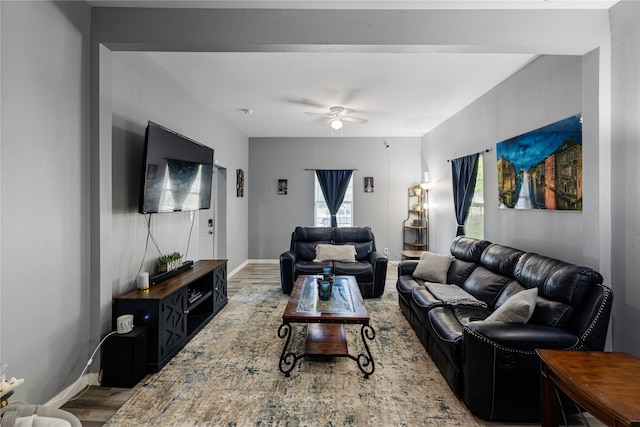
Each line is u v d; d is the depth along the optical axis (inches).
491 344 71.7
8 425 47.3
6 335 64.6
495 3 84.4
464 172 172.9
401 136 255.8
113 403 79.0
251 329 126.2
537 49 88.0
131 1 85.4
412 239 259.0
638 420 43.5
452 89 148.2
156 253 121.4
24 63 67.9
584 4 83.7
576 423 72.3
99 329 87.7
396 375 92.7
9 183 64.8
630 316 79.0
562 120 100.7
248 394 82.9
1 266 63.5
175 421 72.4
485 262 122.1
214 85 144.9
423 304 110.8
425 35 87.5
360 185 258.7
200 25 88.2
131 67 106.2
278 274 223.1
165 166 111.0
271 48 90.3
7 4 64.1
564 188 99.9
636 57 77.8
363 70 128.1
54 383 76.2
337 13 87.9
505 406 71.2
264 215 261.4
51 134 74.8
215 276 141.2
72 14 81.4
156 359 93.6
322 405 78.3
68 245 80.0
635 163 78.0
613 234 83.6
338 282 131.5
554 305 78.9
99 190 87.7
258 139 259.8
